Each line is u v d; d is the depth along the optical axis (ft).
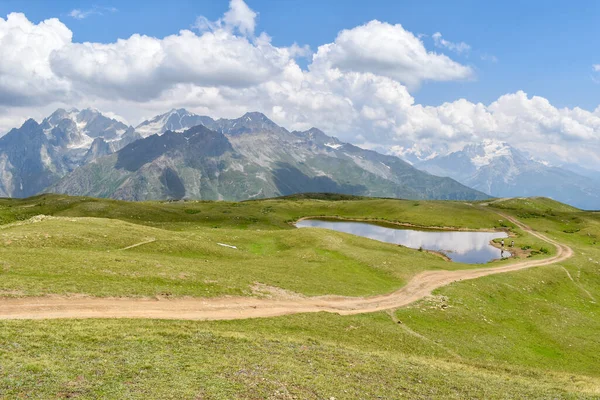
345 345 137.49
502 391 108.68
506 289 269.44
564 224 613.11
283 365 101.50
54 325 109.50
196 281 186.09
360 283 243.40
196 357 98.63
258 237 356.59
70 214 467.52
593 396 111.45
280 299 189.88
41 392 70.59
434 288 250.16
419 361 129.59
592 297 300.20
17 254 181.78
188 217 526.98
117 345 99.91
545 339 198.08
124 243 253.65
